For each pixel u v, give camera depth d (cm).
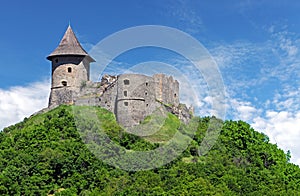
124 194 5691
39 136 7200
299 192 6675
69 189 6109
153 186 5844
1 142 7381
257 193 6062
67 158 6519
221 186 5991
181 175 6131
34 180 6231
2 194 5925
